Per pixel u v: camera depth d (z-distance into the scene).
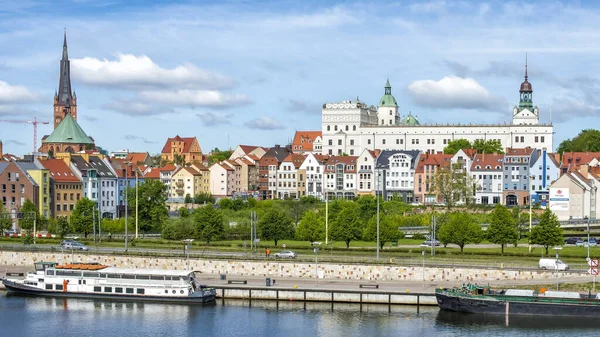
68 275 176.88
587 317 156.75
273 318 158.12
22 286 178.62
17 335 148.75
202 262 191.38
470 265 178.62
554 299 157.38
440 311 162.25
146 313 163.38
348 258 188.50
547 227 199.25
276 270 187.00
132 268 185.38
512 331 150.25
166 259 193.50
